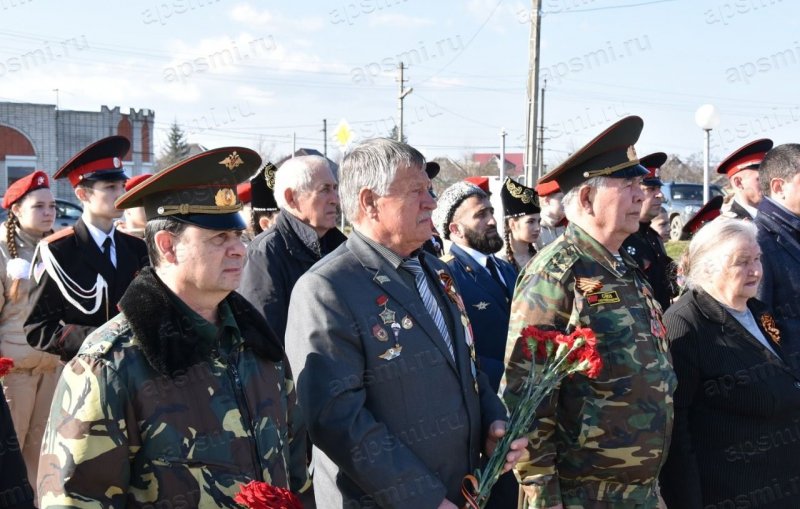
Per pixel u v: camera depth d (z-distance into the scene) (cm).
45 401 514
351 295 264
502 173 1667
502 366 424
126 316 220
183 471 216
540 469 307
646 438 301
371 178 269
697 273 338
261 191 508
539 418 305
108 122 3062
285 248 383
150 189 226
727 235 330
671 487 327
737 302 335
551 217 704
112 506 211
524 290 314
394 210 268
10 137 2912
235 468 223
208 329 229
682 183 2092
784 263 394
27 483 289
